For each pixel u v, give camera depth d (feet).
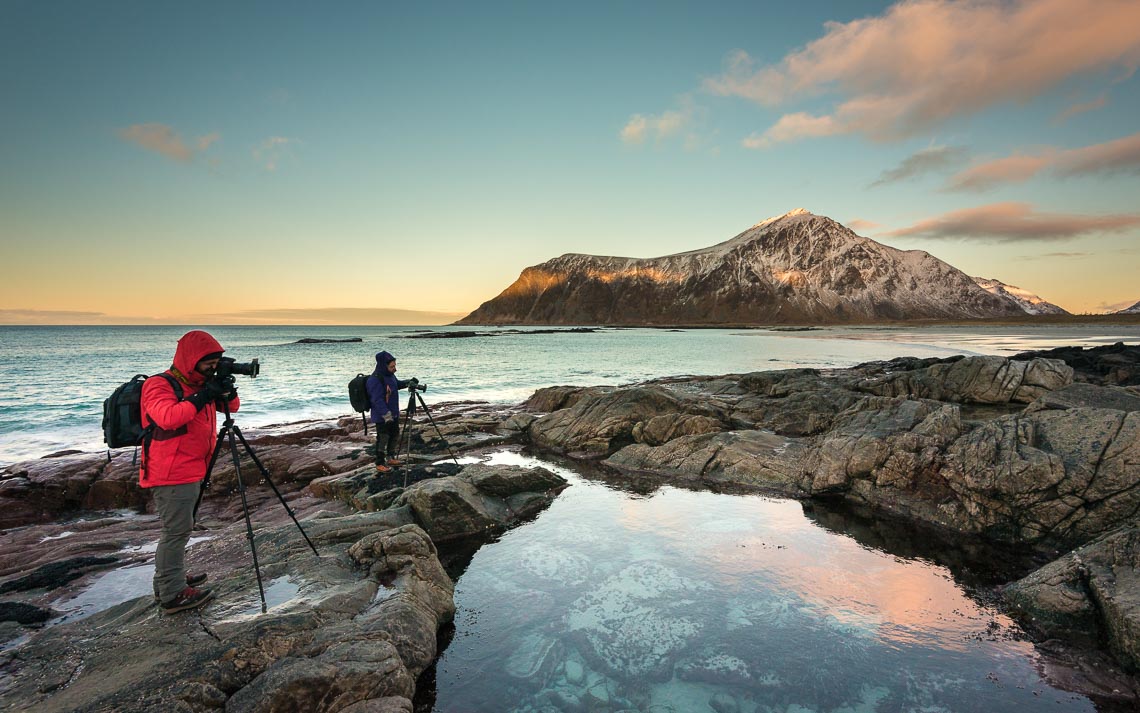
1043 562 26.08
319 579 20.85
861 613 21.01
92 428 71.05
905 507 33.65
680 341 356.59
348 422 64.90
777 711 15.46
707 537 29.32
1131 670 17.06
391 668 15.96
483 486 34.68
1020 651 18.33
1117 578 19.31
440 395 102.22
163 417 16.01
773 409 59.21
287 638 16.38
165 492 17.08
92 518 37.29
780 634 19.48
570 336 489.67
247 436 55.21
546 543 28.84
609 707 15.75
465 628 20.52
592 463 48.08
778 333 524.11
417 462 45.11
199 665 14.80
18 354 228.22
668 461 45.34
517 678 17.37
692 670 17.46
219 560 23.31
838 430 41.55
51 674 15.06
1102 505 27.20
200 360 17.19
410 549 23.12
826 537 29.27
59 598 22.27
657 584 23.71
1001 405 59.57
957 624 20.13
